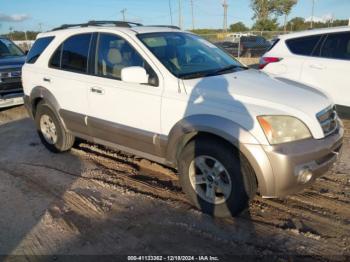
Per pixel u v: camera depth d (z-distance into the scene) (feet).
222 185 11.30
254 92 11.14
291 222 11.46
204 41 15.98
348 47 20.42
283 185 10.25
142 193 13.62
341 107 20.89
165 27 15.70
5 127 23.94
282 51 22.80
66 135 17.16
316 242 10.44
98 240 10.85
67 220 11.95
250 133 10.27
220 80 12.10
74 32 15.93
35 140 20.59
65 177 15.29
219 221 11.59
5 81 26.48
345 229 11.02
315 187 13.67
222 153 10.89
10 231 11.47
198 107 11.32
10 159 17.72
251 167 10.70
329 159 10.98
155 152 13.01
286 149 10.05
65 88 15.84
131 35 13.67
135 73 12.09
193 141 11.62
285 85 12.10
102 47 14.56
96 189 14.08
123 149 14.42
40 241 10.91
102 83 14.19
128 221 11.78
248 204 11.34
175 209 12.40
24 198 13.58
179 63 13.12
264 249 10.20
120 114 13.73
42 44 17.71
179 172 12.39
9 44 32.27
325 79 21.09
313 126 10.38
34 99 17.89
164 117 12.25
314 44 21.62
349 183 13.99
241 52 78.54
